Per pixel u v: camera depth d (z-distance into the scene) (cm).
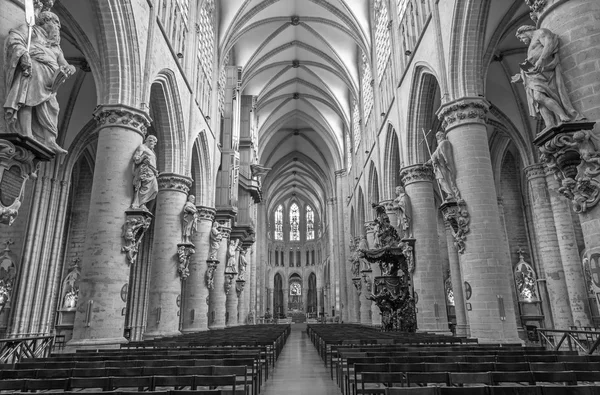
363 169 3566
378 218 2303
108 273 1261
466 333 2388
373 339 1327
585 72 751
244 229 3216
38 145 732
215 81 2820
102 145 1355
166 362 745
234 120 3189
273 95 4512
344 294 4597
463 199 1362
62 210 2095
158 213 1964
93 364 731
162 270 1908
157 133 1978
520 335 2278
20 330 1834
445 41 1555
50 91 773
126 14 1395
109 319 1236
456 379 541
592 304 1816
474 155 1374
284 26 3503
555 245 2030
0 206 684
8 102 711
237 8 3002
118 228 1305
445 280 3184
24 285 1884
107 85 1395
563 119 735
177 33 2014
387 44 2614
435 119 2327
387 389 441
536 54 790
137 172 1362
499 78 2102
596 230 702
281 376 1148
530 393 442
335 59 3769
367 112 3494
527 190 2686
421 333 1744
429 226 1997
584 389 440
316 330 2328
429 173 2062
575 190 731
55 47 809
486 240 1306
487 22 1515
